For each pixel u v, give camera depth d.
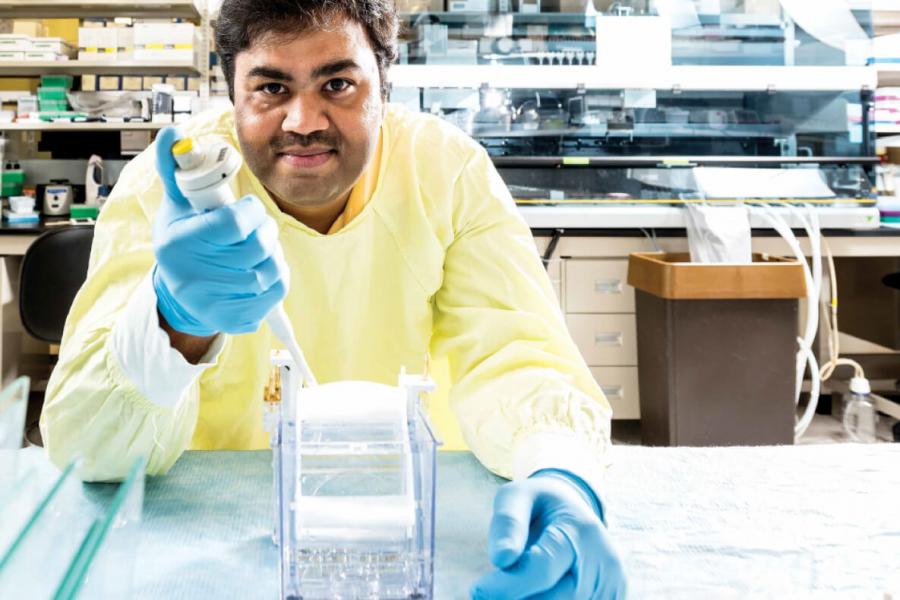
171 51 3.68
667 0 3.43
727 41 3.47
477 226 1.19
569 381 1.00
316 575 0.67
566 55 3.46
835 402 3.86
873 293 4.04
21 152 3.97
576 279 3.29
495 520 0.66
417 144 1.21
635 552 0.79
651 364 3.05
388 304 1.21
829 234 3.32
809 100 3.50
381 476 0.73
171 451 0.97
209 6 3.91
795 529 0.85
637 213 3.24
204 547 0.79
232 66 0.96
